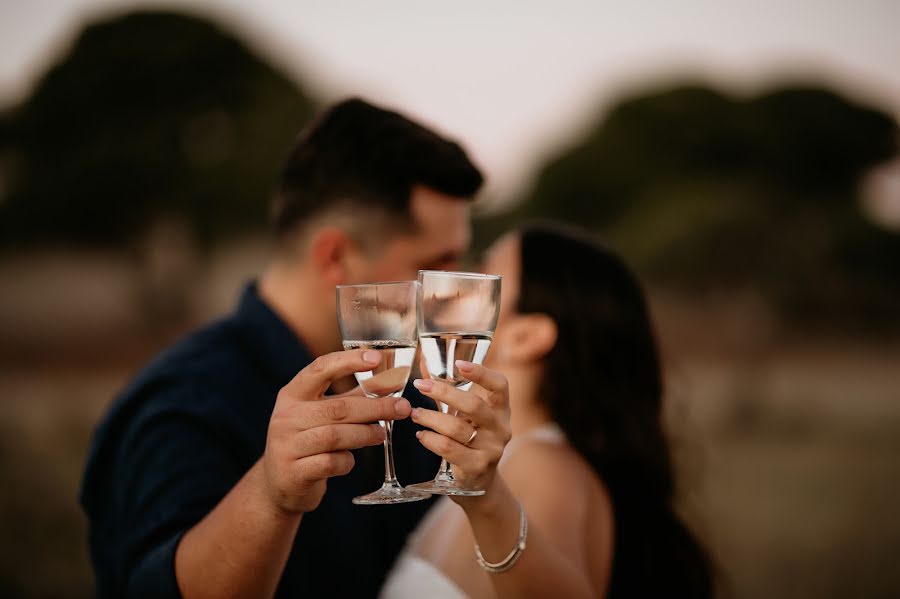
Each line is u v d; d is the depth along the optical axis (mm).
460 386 1454
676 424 2709
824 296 37031
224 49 40156
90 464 1949
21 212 38094
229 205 38656
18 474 11820
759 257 37312
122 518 1814
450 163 2250
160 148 38938
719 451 15992
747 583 7648
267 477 1394
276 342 2094
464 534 1978
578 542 1831
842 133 42562
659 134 44625
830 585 7613
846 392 27969
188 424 1867
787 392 26578
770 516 10367
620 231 41250
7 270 37312
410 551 2072
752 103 43781
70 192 37625
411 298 1411
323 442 1327
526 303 2176
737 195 40062
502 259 2248
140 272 37844
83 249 38000
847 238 38812
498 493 1488
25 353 33625
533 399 2137
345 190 2215
